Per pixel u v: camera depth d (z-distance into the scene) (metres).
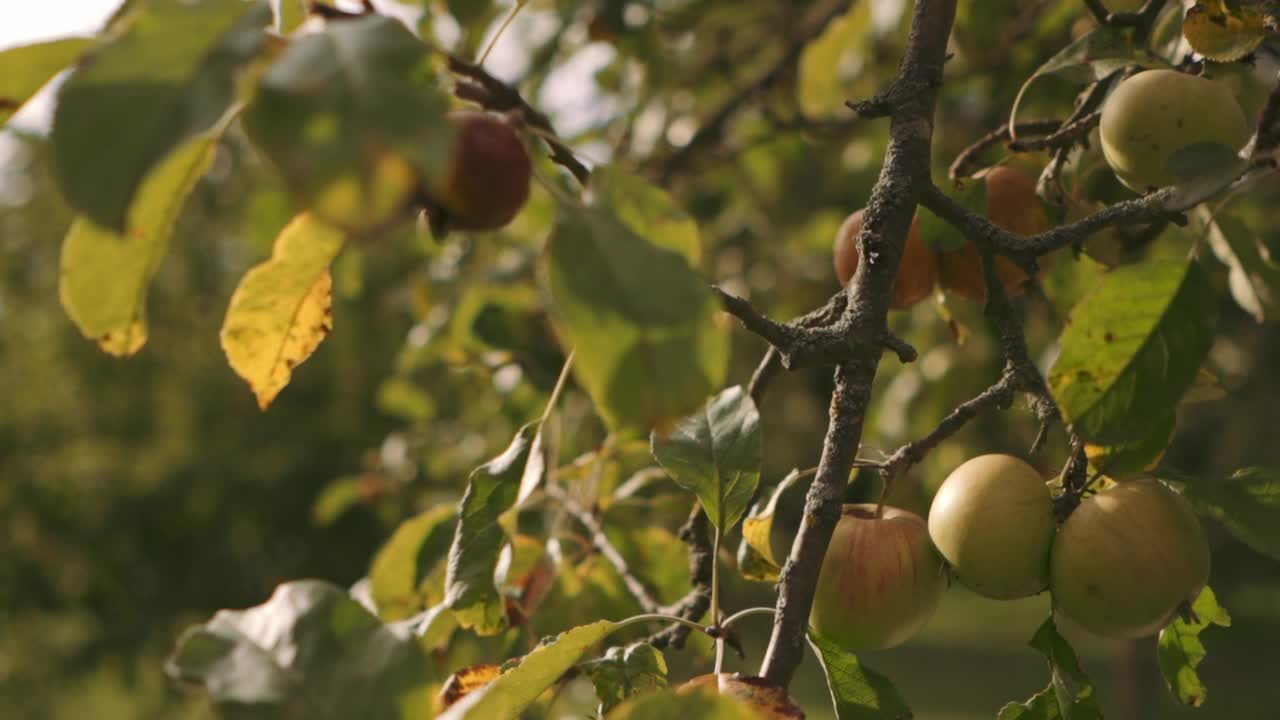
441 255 3.54
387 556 2.14
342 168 1.59
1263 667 12.30
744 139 3.87
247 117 1.62
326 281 1.82
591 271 1.66
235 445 7.46
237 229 7.39
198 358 7.80
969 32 2.57
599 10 3.30
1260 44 1.95
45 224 8.00
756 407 1.92
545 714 1.94
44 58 1.71
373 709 1.73
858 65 3.22
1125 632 1.85
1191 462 8.20
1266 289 2.06
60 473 7.32
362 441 7.14
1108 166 2.01
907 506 3.27
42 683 7.02
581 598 2.18
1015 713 1.89
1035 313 2.40
